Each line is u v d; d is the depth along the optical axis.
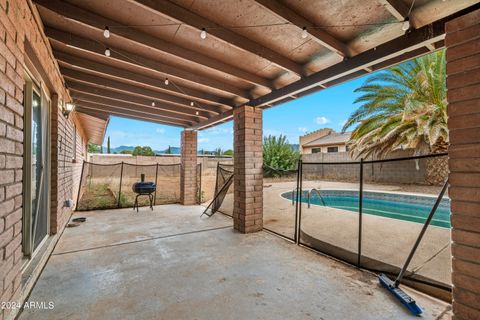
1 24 1.56
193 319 1.95
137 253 3.35
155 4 2.16
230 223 5.05
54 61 3.27
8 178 1.69
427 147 9.28
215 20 2.48
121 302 2.18
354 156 12.16
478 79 1.54
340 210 6.12
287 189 10.59
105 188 11.12
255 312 2.04
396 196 7.99
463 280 1.57
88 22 2.38
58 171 3.84
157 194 9.74
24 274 2.42
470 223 1.55
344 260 3.08
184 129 7.41
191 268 2.87
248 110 4.45
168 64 3.46
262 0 2.12
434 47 2.49
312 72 3.43
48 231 3.65
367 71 3.04
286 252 3.39
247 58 3.27
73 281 2.55
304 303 2.17
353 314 2.01
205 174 16.33
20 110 1.91
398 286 2.38
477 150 1.53
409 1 2.11
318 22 2.45
